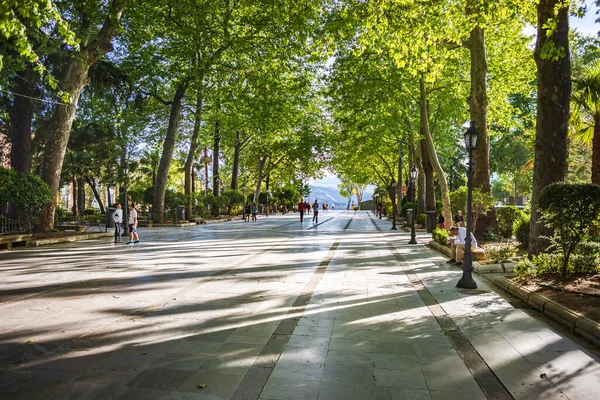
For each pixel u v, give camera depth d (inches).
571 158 898.7
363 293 312.2
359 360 181.6
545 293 288.2
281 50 909.2
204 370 169.5
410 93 969.5
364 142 1274.6
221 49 895.1
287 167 2193.7
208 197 1572.3
